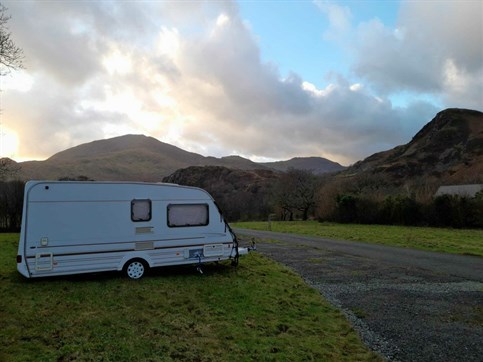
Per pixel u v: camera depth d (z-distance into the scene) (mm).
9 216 34719
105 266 11180
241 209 71562
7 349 6297
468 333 7859
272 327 7941
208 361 6254
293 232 31453
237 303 9500
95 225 11133
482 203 30906
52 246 10633
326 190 50344
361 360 6555
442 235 26094
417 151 157375
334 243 23125
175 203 12234
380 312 9281
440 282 12469
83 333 7121
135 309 8664
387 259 17047
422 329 8102
